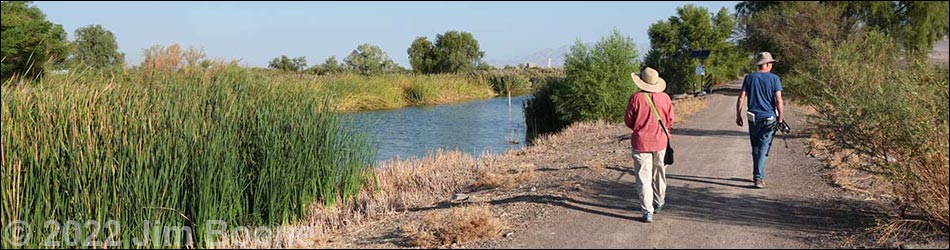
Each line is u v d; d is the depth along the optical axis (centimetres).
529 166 1116
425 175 1091
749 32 3328
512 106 3791
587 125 1936
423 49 7006
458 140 2100
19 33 2312
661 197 693
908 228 608
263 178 849
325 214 837
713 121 1856
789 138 1297
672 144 1331
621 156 1173
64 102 762
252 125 902
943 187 599
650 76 675
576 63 2109
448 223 642
